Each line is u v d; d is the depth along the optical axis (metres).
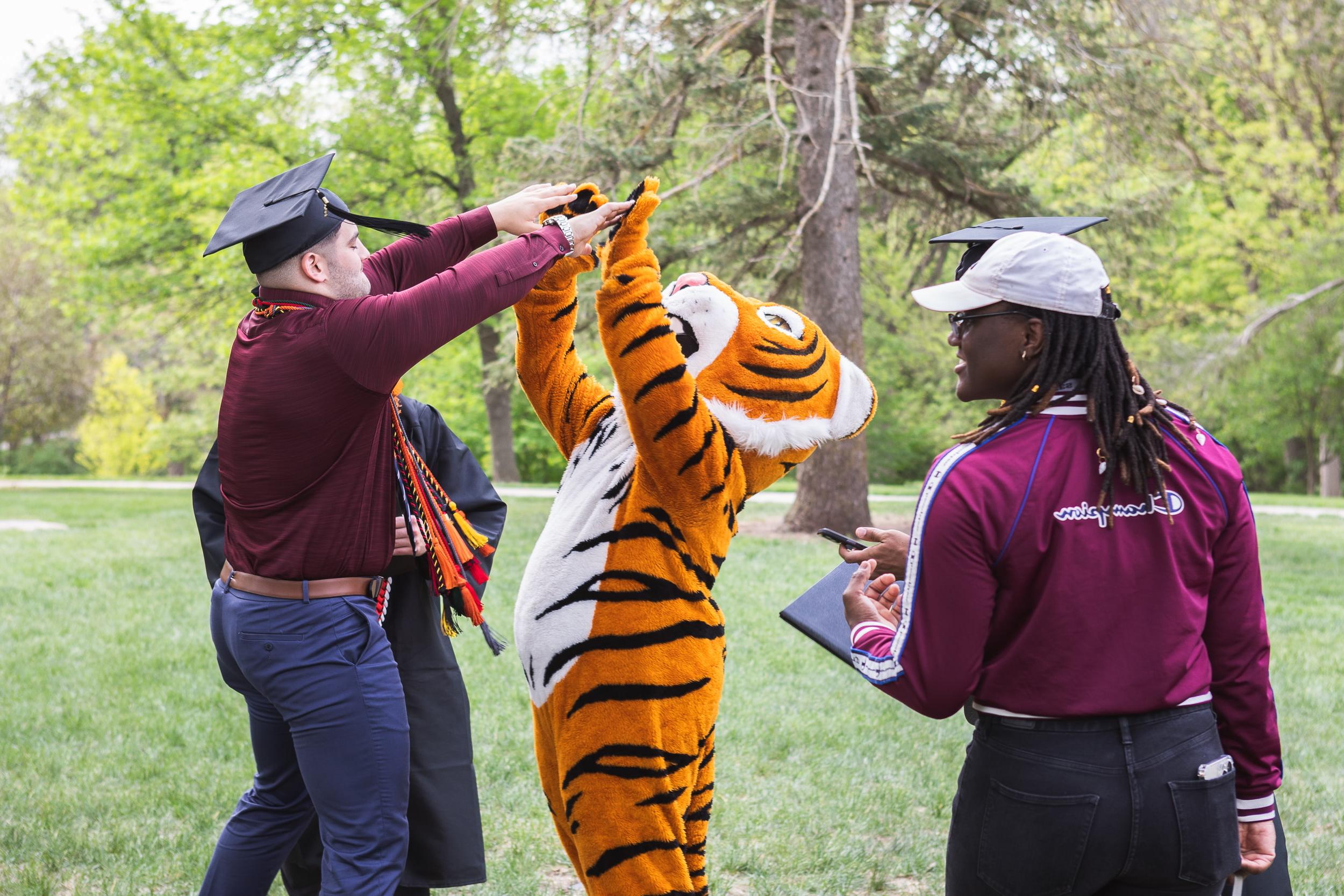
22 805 4.53
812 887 3.88
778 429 2.55
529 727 5.65
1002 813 2.02
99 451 35.09
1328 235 23.66
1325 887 3.90
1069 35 12.76
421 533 2.93
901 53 14.09
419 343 2.51
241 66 20.06
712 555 2.53
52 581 10.34
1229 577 2.11
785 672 6.93
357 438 2.66
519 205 2.86
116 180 21.66
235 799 4.65
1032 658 2.00
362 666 2.74
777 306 2.79
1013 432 2.06
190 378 30.58
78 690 6.44
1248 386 25.86
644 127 13.08
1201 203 26.03
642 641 2.42
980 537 1.99
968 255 2.33
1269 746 2.14
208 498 3.20
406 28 18.64
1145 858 1.97
